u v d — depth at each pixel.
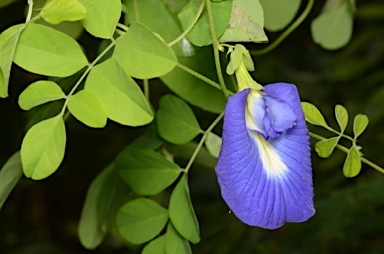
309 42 0.91
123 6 0.45
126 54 0.40
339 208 0.70
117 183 0.52
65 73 0.40
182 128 0.47
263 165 0.39
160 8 0.46
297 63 0.91
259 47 0.75
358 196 0.70
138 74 0.40
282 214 0.39
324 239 0.72
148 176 0.47
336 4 0.53
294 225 0.73
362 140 0.76
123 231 0.46
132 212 0.46
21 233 1.00
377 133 0.76
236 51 0.40
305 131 0.40
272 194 0.39
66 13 0.39
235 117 0.38
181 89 0.47
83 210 0.53
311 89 0.88
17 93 0.77
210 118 0.71
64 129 0.40
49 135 0.40
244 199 0.38
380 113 0.76
